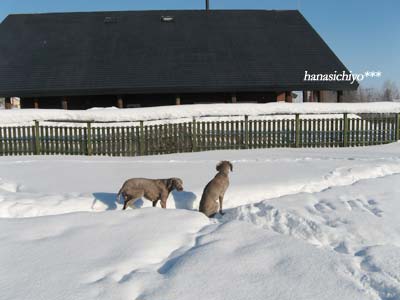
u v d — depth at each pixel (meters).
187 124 14.77
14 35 27.66
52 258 4.06
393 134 16.23
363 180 8.51
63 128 14.45
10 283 3.47
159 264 4.07
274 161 11.36
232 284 3.54
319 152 13.78
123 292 3.33
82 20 29.61
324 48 26.59
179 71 23.69
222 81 22.94
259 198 7.45
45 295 3.25
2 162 12.09
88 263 3.93
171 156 13.33
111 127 14.27
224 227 5.19
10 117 15.89
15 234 4.84
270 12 30.91
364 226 5.37
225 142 15.09
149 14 30.50
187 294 3.35
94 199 6.92
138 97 24.36
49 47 26.27
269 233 4.94
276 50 26.11
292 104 17.69
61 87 22.52
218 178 6.42
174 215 5.73
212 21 29.42
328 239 5.07
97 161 12.01
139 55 25.25
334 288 3.48
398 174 9.24
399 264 4.05
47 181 8.93
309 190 7.99
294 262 4.02
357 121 15.76
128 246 4.43
